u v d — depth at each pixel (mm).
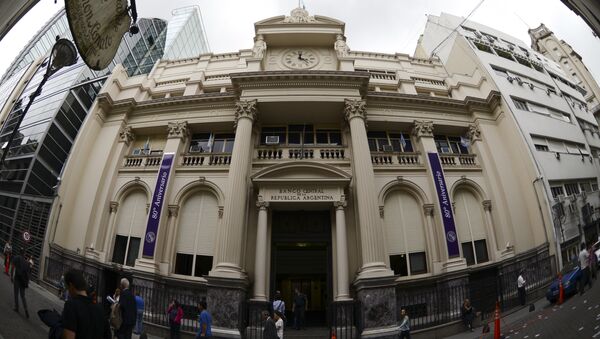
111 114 18359
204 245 15117
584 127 24172
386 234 15312
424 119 17734
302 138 16656
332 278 14617
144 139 18281
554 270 15211
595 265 12641
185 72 20641
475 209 16562
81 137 17172
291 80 16328
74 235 15602
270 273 14773
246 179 14930
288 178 14703
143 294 13633
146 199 16391
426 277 14352
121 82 19750
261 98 16156
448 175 16766
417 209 15992
